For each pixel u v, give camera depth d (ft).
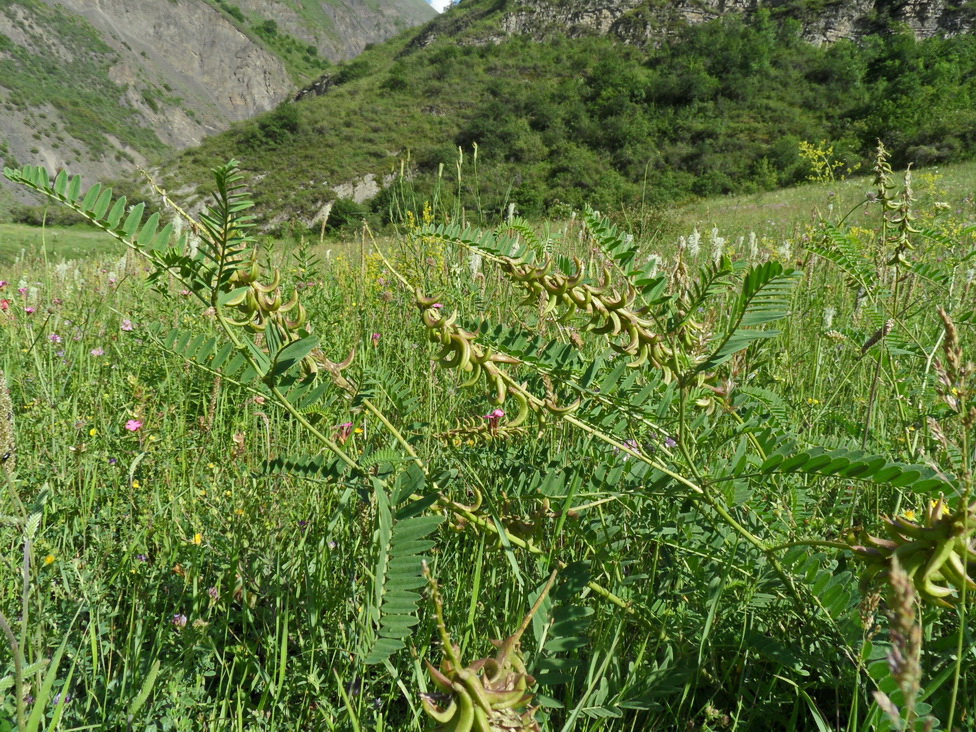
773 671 5.19
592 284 4.79
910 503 6.41
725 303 6.36
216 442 8.50
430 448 6.77
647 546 5.89
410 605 3.72
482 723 2.21
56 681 5.25
